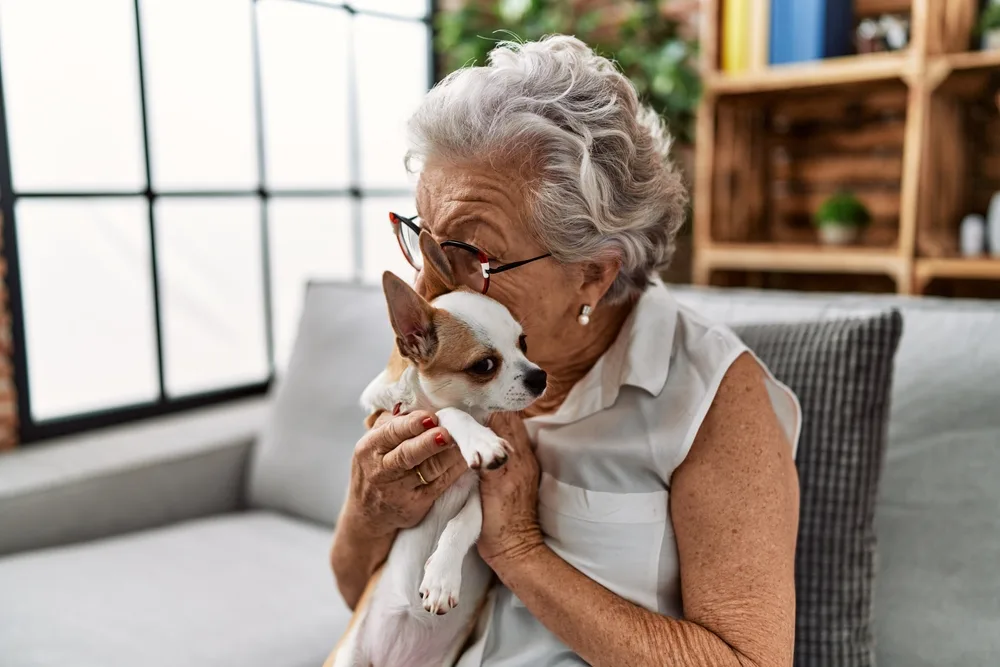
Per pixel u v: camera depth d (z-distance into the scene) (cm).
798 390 116
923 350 125
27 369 199
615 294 103
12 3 193
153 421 216
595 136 94
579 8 297
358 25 267
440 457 93
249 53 239
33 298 213
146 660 124
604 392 100
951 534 116
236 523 183
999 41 206
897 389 124
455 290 96
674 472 95
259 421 210
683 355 99
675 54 252
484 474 97
